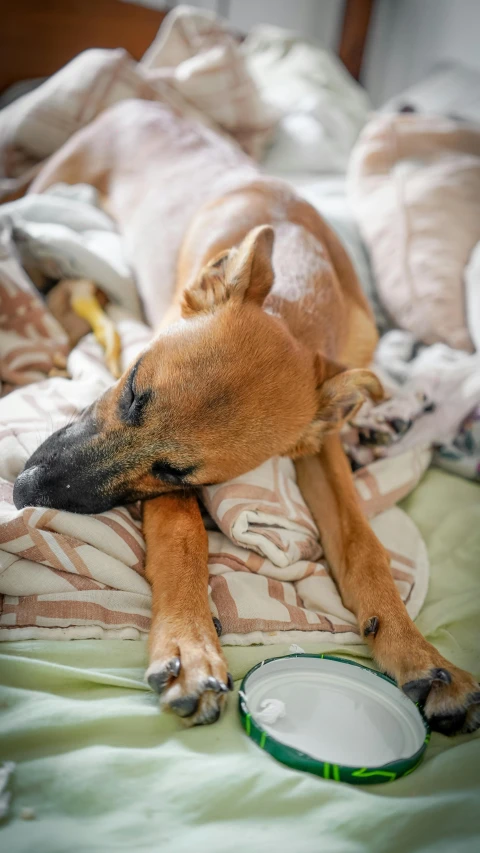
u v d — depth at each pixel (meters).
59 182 0.83
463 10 1.34
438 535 0.55
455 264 0.78
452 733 0.39
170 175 0.75
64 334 0.61
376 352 0.74
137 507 0.48
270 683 0.38
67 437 0.46
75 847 0.29
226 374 0.44
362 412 0.60
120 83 0.93
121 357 0.60
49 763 0.33
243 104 1.00
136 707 0.37
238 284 0.47
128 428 0.44
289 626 0.44
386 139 0.89
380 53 1.52
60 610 0.40
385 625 0.43
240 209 0.63
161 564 0.43
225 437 0.44
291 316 0.52
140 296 0.72
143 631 0.42
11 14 1.00
